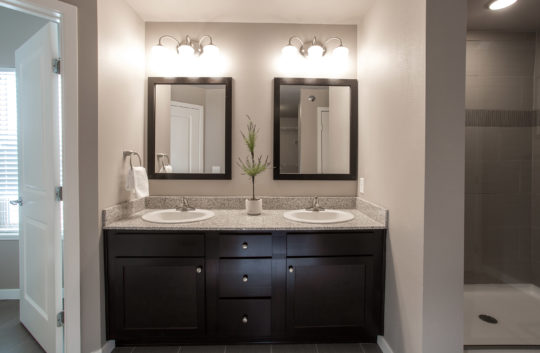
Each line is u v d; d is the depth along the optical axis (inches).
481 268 89.4
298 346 67.5
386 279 65.2
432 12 48.2
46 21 89.8
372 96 74.5
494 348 61.1
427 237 49.3
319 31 87.3
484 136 87.7
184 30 86.4
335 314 65.8
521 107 87.4
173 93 86.0
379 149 69.6
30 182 67.4
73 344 59.6
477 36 86.7
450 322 49.9
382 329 66.4
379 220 67.3
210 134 86.4
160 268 64.0
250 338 67.0
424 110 48.9
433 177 49.1
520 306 78.5
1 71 88.9
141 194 73.2
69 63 57.5
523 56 87.0
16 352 65.4
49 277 61.2
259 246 64.4
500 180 88.2
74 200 58.8
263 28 86.7
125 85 73.4
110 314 63.9
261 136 87.2
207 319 64.7
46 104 60.1
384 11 66.4
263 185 87.2
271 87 86.8
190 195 86.8
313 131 86.4
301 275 65.2
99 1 60.6
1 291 90.0
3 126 89.6
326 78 86.4
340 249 65.2
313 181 87.3
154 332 64.4
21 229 72.8
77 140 58.9
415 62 51.6
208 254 64.0
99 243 61.7
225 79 85.6
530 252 88.4
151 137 85.3
